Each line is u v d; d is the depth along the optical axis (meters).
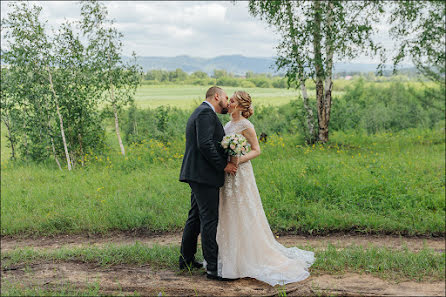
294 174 8.19
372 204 6.85
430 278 3.91
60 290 3.82
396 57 13.91
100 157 12.48
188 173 3.85
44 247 5.83
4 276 4.38
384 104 25.80
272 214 6.52
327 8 13.03
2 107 12.98
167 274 4.22
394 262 4.35
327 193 7.31
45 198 8.21
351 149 13.44
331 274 4.05
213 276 4.02
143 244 5.29
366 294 3.54
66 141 12.81
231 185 4.04
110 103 13.60
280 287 3.76
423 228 5.89
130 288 3.85
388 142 14.81
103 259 4.67
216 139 3.89
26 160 13.39
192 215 4.20
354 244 5.16
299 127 16.80
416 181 7.98
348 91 28.97
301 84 14.59
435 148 13.02
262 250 4.10
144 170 10.90
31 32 11.59
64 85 12.34
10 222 6.82
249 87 51.84
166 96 51.94
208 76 88.69
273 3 12.58
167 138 15.53
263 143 14.26
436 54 14.14
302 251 4.53
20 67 11.98
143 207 7.15
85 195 8.31
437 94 18.14
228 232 4.03
